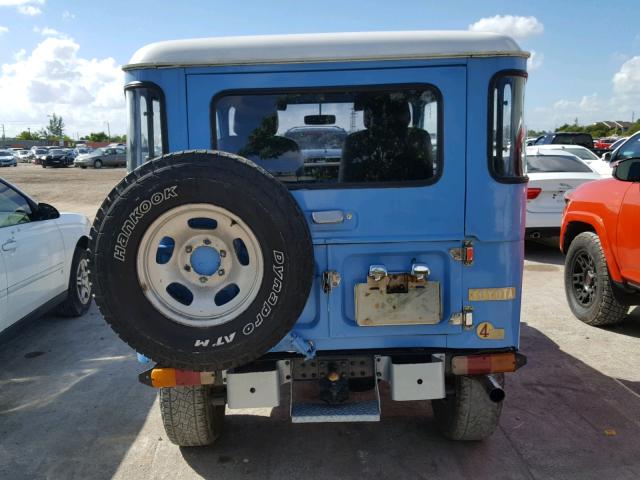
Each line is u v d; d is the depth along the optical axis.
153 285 2.61
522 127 2.88
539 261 8.68
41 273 5.38
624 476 3.15
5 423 3.93
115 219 2.51
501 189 2.85
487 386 2.95
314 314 2.94
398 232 2.89
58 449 3.57
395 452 3.42
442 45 2.76
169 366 2.63
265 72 2.80
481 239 2.87
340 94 2.85
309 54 2.77
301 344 2.87
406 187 2.86
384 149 2.89
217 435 3.51
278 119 2.88
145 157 2.88
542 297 6.68
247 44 2.79
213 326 2.58
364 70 2.80
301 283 2.56
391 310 2.87
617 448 3.43
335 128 2.89
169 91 2.82
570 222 5.95
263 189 2.51
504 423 3.75
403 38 2.78
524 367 4.65
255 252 2.57
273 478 3.19
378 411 2.86
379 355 2.93
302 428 3.75
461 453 3.40
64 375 4.76
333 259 2.90
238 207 2.49
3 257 4.69
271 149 2.90
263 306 2.56
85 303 6.55
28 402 4.25
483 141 2.82
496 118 2.81
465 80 2.79
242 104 2.86
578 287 5.90
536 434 3.60
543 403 4.03
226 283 2.65
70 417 4.00
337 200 2.88
